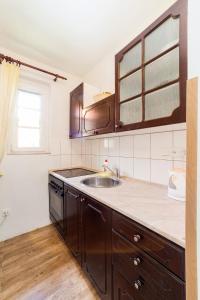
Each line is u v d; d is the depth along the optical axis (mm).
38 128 2158
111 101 1377
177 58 879
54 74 2150
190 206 436
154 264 665
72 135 2250
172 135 1238
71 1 1236
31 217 2064
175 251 582
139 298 744
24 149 2031
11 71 1760
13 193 1912
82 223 1317
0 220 1825
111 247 959
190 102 432
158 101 991
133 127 1146
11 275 1334
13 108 1800
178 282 565
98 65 2135
